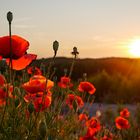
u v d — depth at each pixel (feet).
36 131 2.29
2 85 2.60
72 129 3.24
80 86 3.86
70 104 3.54
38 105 2.42
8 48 1.98
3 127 2.24
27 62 2.06
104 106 14.98
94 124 3.81
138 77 19.27
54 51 2.08
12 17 1.93
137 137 5.81
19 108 2.54
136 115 7.45
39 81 2.34
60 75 13.38
